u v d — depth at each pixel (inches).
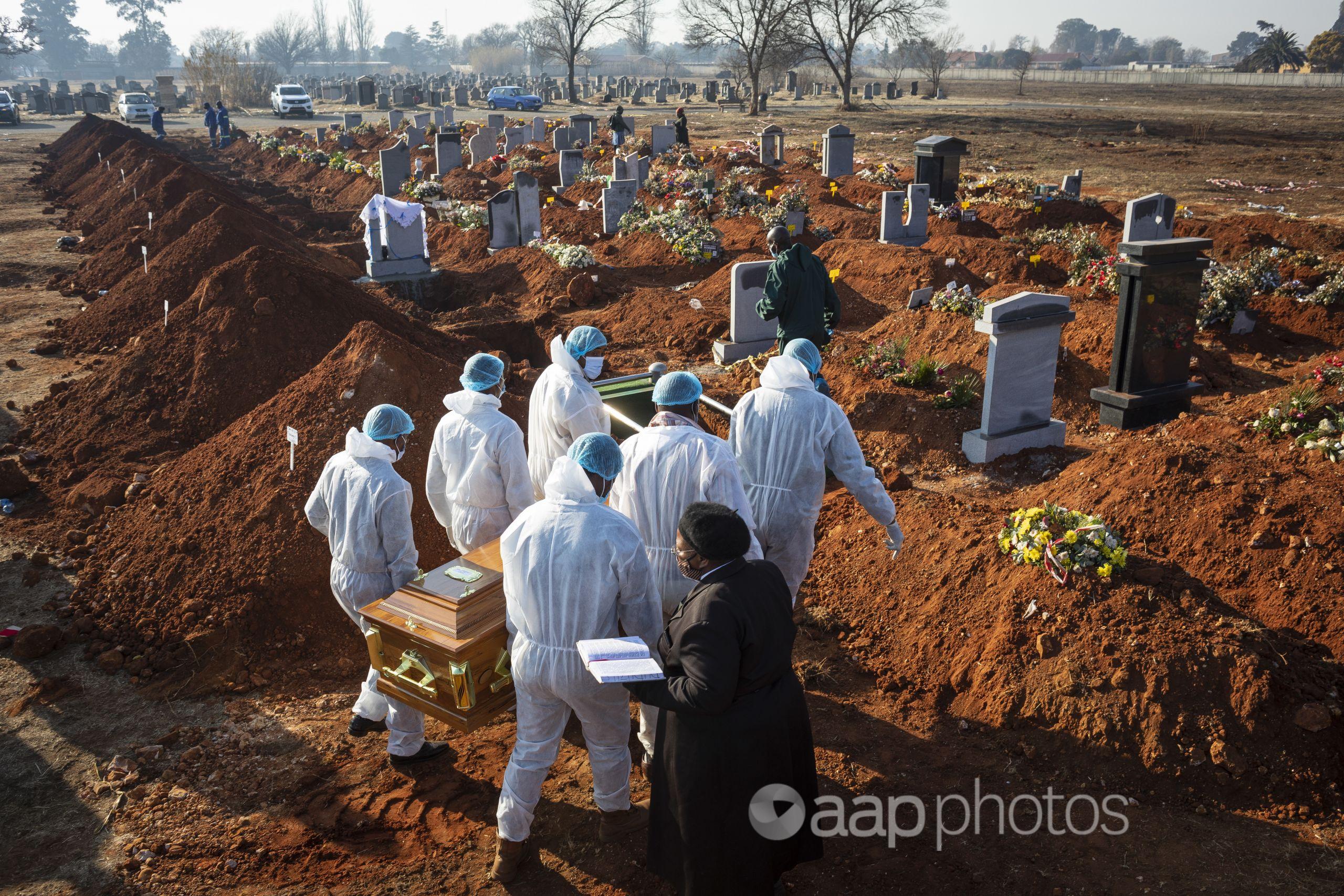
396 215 575.8
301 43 5246.1
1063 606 187.8
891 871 143.3
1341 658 191.8
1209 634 176.7
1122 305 330.6
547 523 131.8
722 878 126.2
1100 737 167.5
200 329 362.0
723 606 119.7
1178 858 144.3
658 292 520.4
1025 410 315.3
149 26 6279.5
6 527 271.7
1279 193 931.3
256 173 1202.0
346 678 206.4
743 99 2532.0
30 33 2763.3
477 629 143.6
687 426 166.2
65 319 485.1
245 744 178.9
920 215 650.2
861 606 220.5
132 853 149.8
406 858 149.3
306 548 225.0
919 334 391.9
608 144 1359.5
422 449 264.4
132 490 279.9
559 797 163.8
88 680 200.8
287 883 143.6
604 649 120.8
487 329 462.0
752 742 122.0
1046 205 739.4
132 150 904.9
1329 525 216.1
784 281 297.4
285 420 264.8
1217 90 3257.9
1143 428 338.3
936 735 178.7
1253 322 450.3
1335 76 3366.1
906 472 312.8
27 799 163.3
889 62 4608.8
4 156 1255.5
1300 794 156.6
